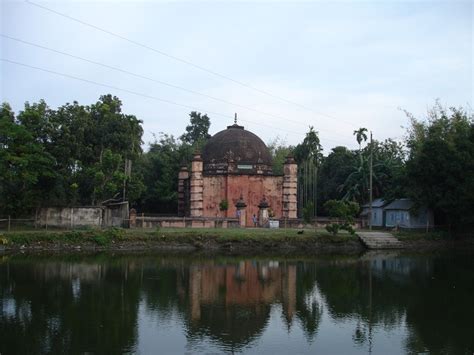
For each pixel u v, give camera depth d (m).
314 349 14.14
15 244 34.97
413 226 48.97
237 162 54.31
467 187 44.19
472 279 26.09
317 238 41.09
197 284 23.75
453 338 15.34
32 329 15.66
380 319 17.64
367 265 31.44
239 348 14.09
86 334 15.16
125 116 46.38
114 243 37.62
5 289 21.73
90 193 44.81
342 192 63.97
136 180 48.31
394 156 63.84
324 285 24.02
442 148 46.03
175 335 15.23
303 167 66.62
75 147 42.25
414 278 26.31
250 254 36.56
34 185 39.97
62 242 36.38
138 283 23.64
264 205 48.78
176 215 59.53
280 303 19.98
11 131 37.03
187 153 65.12
